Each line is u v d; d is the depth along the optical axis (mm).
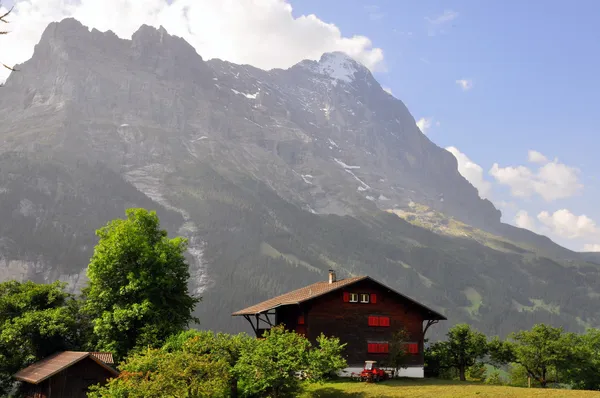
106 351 56562
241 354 44062
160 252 61875
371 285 60688
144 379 37406
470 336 61625
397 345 56844
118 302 59094
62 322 60000
